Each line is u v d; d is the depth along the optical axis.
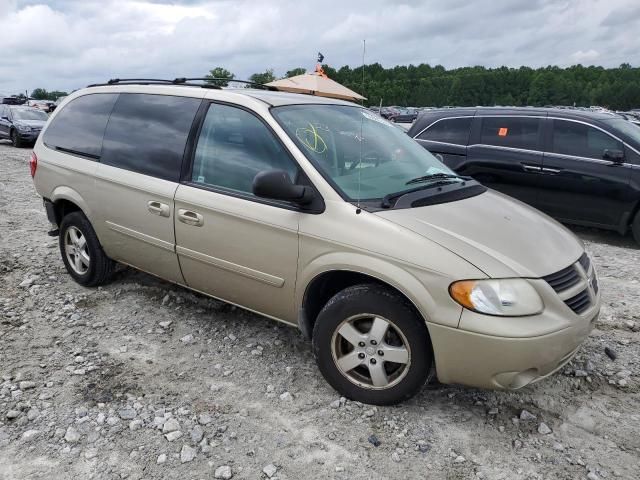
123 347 3.95
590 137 7.33
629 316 4.68
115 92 4.75
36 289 4.93
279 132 3.56
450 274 2.86
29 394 3.34
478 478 2.72
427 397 3.38
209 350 3.94
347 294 3.19
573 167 7.33
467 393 3.43
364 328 3.23
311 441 2.97
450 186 3.78
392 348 3.11
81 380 3.51
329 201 3.28
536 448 2.95
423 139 8.60
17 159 15.87
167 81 4.67
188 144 4.00
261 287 3.62
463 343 2.86
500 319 2.80
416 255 2.95
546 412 3.27
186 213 3.88
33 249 6.12
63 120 5.13
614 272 6.01
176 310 4.58
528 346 2.78
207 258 3.83
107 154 4.55
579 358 3.89
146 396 3.35
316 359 3.39
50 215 5.14
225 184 3.76
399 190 3.50
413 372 3.06
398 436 3.02
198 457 2.83
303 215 3.33
